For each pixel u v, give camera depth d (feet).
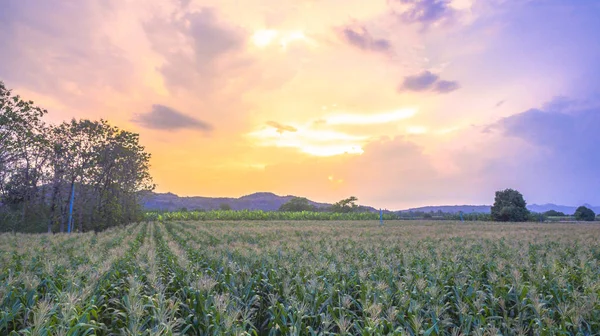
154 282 27.55
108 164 161.58
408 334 19.83
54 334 18.08
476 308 22.95
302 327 21.68
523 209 241.35
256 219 273.54
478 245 62.03
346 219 281.95
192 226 155.94
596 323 21.52
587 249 55.47
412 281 29.99
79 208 151.02
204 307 22.65
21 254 46.29
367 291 26.03
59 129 145.18
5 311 21.11
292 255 45.85
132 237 89.45
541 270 32.04
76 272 29.63
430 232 106.63
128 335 18.80
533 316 23.31
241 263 39.01
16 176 134.21
